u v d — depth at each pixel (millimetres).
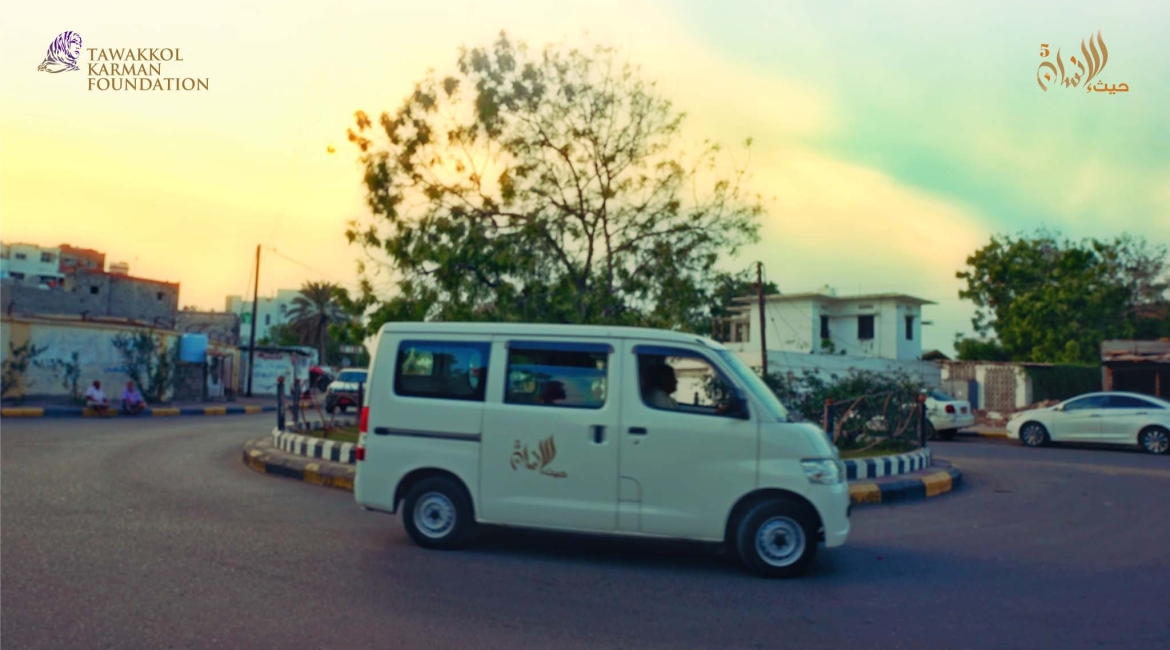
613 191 14367
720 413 7168
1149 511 10945
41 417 24375
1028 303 40594
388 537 8117
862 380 15680
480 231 14102
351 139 14609
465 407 7613
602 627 5562
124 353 30609
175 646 4883
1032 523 9914
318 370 45719
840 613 6023
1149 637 5535
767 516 6996
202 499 9828
